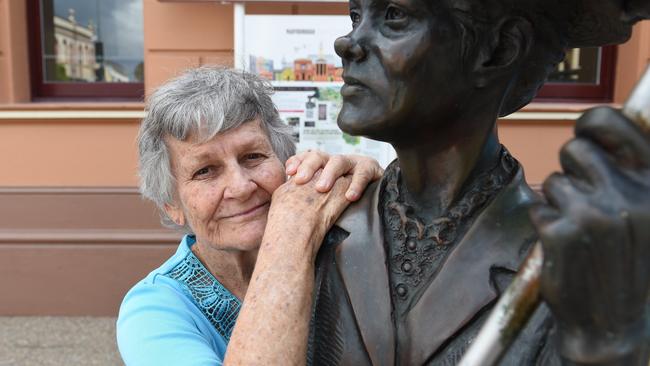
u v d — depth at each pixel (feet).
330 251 2.80
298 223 2.72
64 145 11.51
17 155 11.51
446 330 2.36
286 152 4.19
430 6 2.25
